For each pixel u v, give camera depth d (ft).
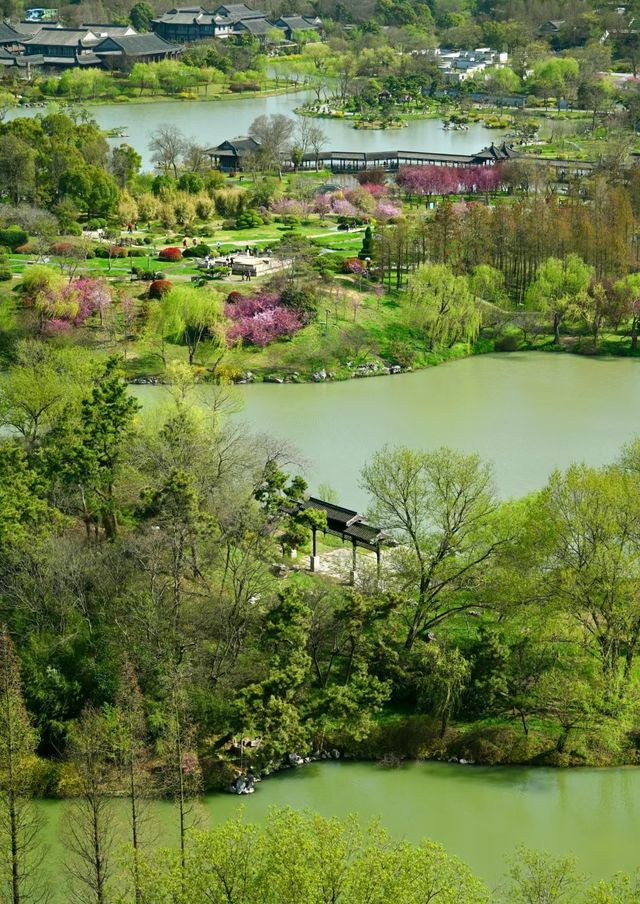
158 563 297.33
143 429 362.74
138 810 240.94
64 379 389.60
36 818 239.30
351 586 321.93
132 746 244.42
